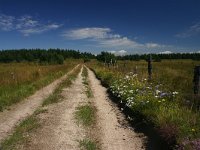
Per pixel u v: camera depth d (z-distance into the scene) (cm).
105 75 2689
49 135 881
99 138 870
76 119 1079
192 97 991
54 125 995
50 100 1506
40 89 1945
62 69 4244
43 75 2750
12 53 10788
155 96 1070
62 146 789
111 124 1030
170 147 707
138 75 1972
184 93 1140
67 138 857
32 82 2153
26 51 11500
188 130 715
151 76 1745
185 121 780
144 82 1594
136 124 995
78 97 1650
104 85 2319
